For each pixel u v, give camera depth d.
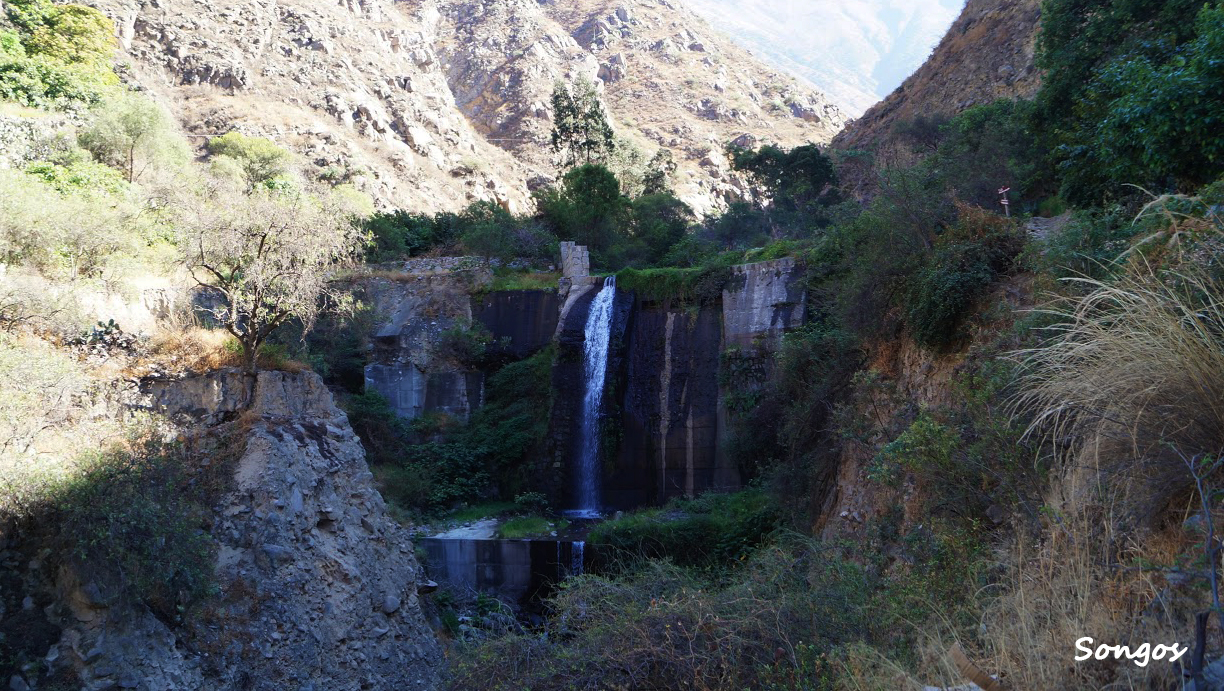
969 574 6.46
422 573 18.78
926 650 5.36
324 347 28.72
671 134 105.19
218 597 12.72
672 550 19.67
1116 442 5.38
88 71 33.88
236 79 65.56
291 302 16.61
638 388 28.31
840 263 22.45
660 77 119.88
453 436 28.19
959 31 55.28
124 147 29.80
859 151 47.69
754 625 6.88
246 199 17.30
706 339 28.16
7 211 16.34
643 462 27.33
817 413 17.39
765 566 8.63
